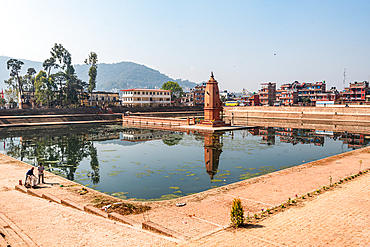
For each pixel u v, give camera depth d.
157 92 124.06
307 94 122.94
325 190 17.44
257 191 18.02
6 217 12.98
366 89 108.00
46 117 81.94
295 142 44.06
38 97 99.19
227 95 178.62
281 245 10.13
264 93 136.38
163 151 37.25
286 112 100.25
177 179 23.48
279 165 28.17
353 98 109.75
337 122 81.62
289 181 20.25
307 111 94.25
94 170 26.95
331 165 25.36
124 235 11.08
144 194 19.53
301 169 24.14
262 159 31.30
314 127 68.19
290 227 11.81
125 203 16.33
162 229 11.57
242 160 30.81
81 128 69.25
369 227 11.59
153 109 113.38
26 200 15.83
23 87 118.50
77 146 42.00
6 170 25.12
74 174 25.44
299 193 17.19
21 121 76.38
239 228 11.93
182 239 10.88
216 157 32.59
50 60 103.62
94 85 109.12
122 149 39.19
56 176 23.34
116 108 103.81
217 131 58.56
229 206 15.37
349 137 49.75
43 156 34.19
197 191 20.12
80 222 12.41
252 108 112.19
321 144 42.09
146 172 25.97
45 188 19.55
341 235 10.90
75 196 17.77
